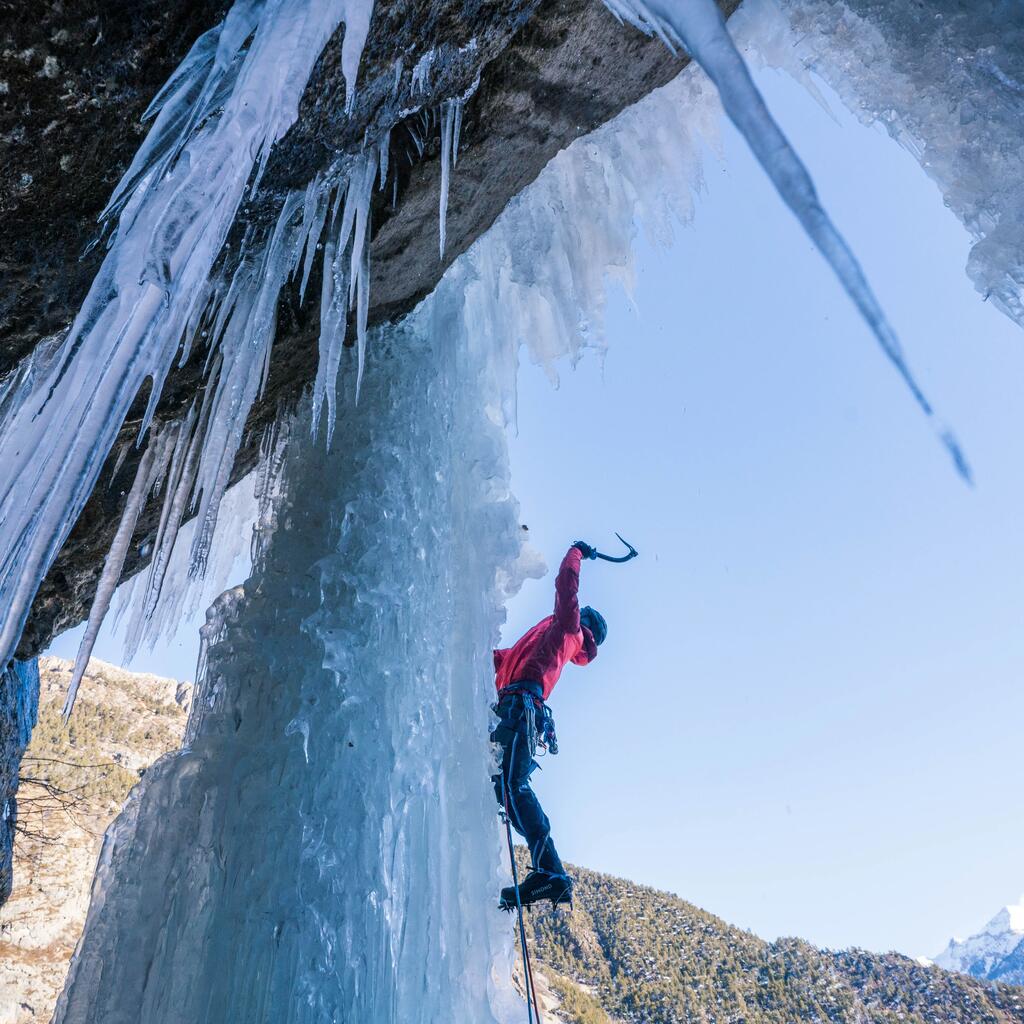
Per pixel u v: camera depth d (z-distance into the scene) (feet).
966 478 2.95
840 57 9.88
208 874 9.37
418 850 10.25
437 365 12.86
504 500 12.41
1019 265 8.43
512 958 10.06
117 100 5.46
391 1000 9.27
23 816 43.21
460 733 11.16
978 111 8.69
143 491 9.57
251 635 10.95
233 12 5.32
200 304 8.14
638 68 10.39
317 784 9.87
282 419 12.49
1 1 4.61
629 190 13.24
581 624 13.03
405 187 9.70
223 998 8.65
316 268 9.84
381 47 6.87
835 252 2.98
